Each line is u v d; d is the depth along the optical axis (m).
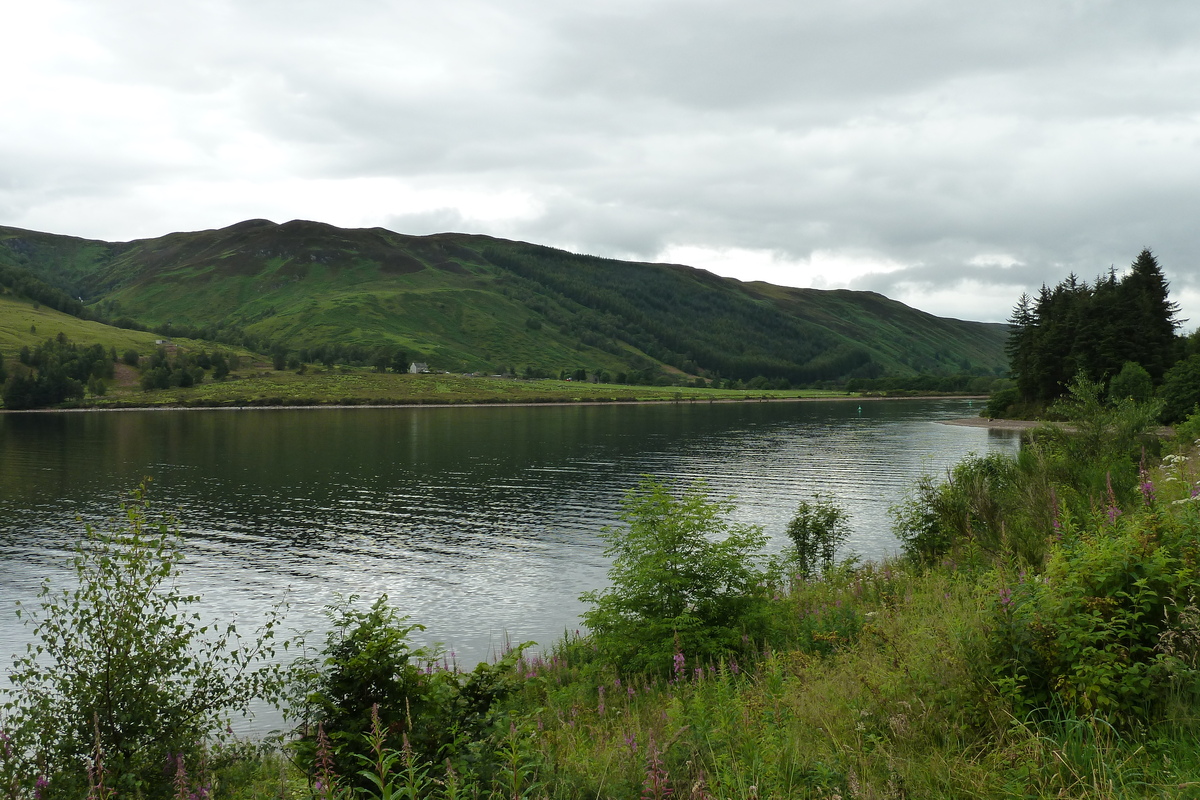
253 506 56.78
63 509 55.09
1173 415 81.00
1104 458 19.19
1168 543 6.84
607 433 125.38
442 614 29.22
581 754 7.11
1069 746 5.46
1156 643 6.07
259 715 17.55
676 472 73.06
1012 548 14.12
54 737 8.13
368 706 6.88
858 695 7.45
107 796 7.21
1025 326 144.00
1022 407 135.38
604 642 13.98
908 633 8.79
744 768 6.06
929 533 19.58
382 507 56.38
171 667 9.11
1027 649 6.43
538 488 65.69
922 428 127.50
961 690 6.48
